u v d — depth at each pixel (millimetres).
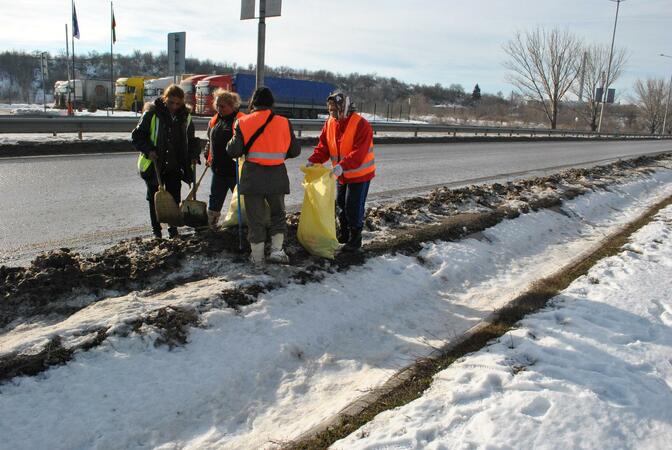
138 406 3441
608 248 8000
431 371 4176
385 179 12750
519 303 5625
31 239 6266
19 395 3281
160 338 3947
